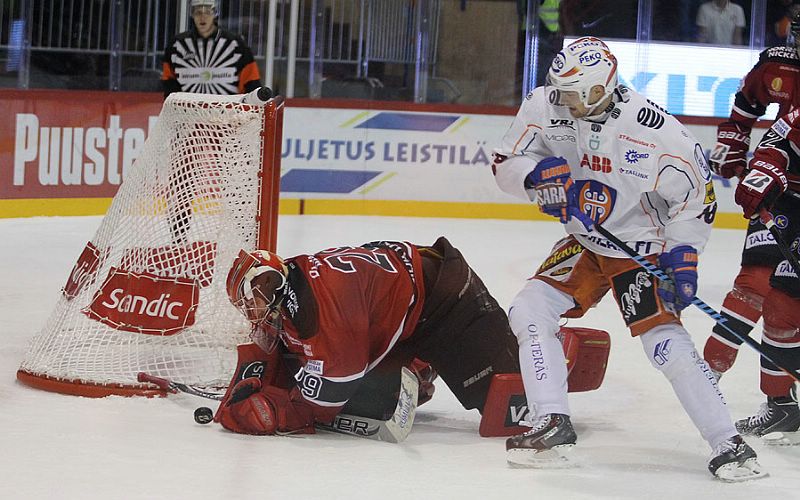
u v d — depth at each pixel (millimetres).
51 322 14508
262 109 15023
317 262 11352
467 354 12438
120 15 35312
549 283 11328
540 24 38344
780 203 13109
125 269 14477
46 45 34594
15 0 33781
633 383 15539
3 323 18172
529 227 34625
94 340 14273
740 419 13648
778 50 14344
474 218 36188
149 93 32938
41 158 31156
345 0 37125
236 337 14680
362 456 11125
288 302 11156
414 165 35688
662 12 39281
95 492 9531
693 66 39812
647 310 10891
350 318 11156
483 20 38188
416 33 37938
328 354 11156
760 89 14586
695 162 10594
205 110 14938
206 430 11977
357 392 12258
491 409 12164
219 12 35812
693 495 10148
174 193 14805
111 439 11398
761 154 12625
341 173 35125
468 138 35969
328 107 34781
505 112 36094
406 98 38375
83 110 31750
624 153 10672
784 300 12438
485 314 12469
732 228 37125
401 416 11805
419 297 11992
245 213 14977
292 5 35906
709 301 23672
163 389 13500
